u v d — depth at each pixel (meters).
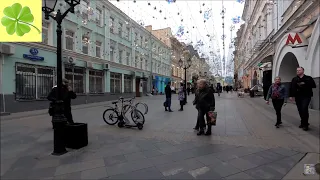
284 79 15.18
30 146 5.31
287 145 5.00
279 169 3.75
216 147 4.95
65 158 4.41
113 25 23.83
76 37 17.69
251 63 31.45
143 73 31.72
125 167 3.92
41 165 4.08
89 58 19.22
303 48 11.20
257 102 16.47
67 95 7.00
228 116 9.45
